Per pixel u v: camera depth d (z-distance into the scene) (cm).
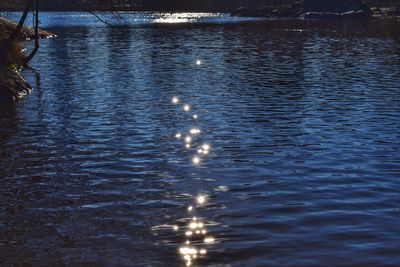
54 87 3234
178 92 3020
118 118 2288
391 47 6341
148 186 1373
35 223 1116
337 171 1505
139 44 6900
